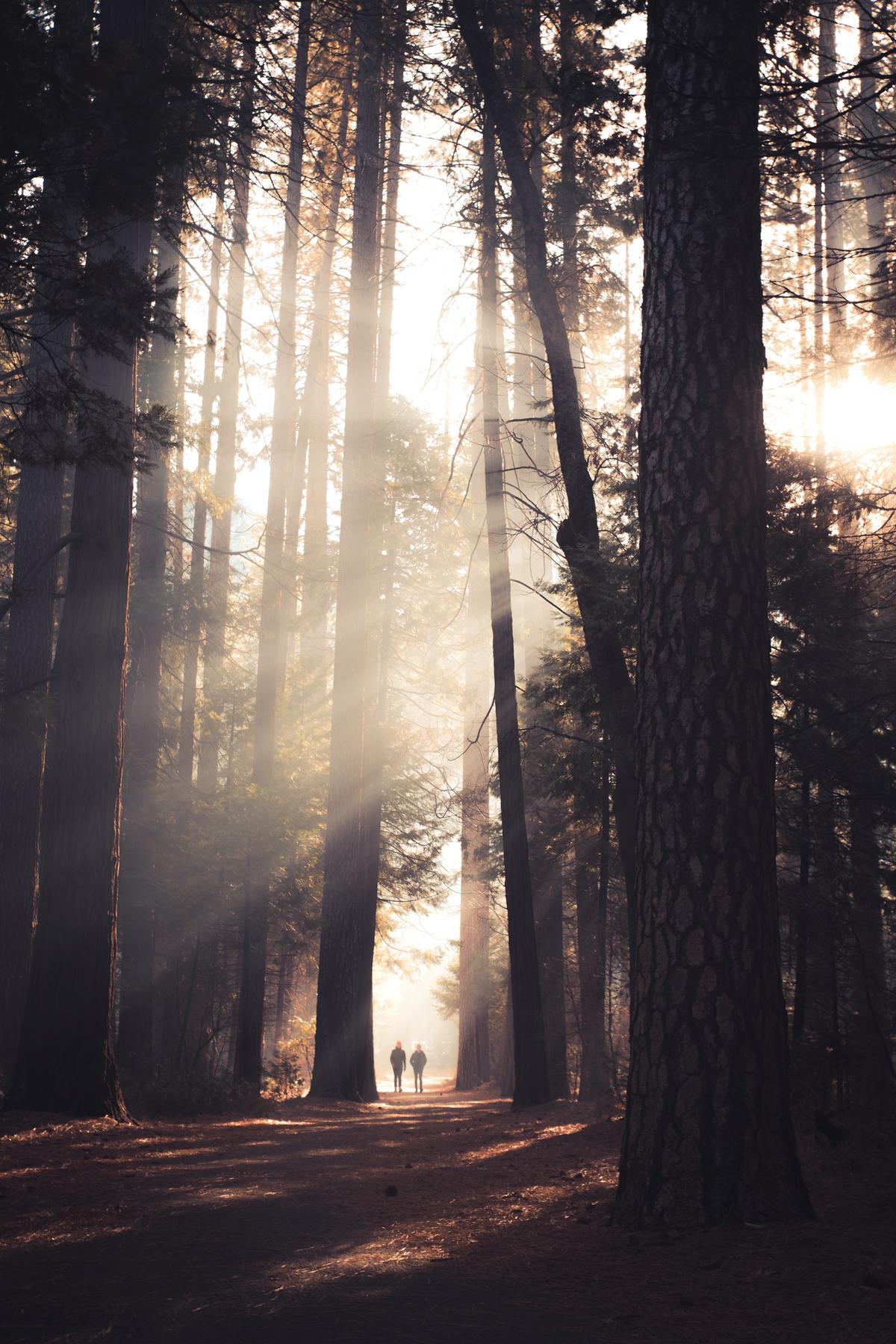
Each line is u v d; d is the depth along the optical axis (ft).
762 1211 17.03
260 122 36.68
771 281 27.12
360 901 62.13
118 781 37.73
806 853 35.42
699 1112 17.57
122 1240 16.93
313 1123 44.55
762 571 19.74
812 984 33.91
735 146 19.53
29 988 36.35
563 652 47.80
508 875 50.83
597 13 22.88
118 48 22.26
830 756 34.30
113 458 27.91
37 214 23.97
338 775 61.93
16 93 21.24
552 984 64.95
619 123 33.22
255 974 63.52
